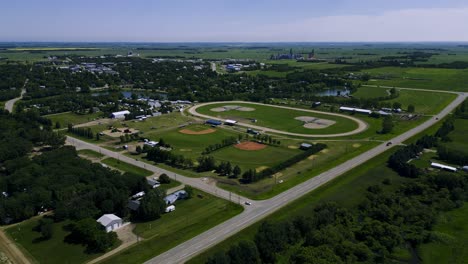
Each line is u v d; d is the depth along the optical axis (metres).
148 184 136.88
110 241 101.12
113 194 120.69
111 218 111.25
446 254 97.31
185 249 99.12
